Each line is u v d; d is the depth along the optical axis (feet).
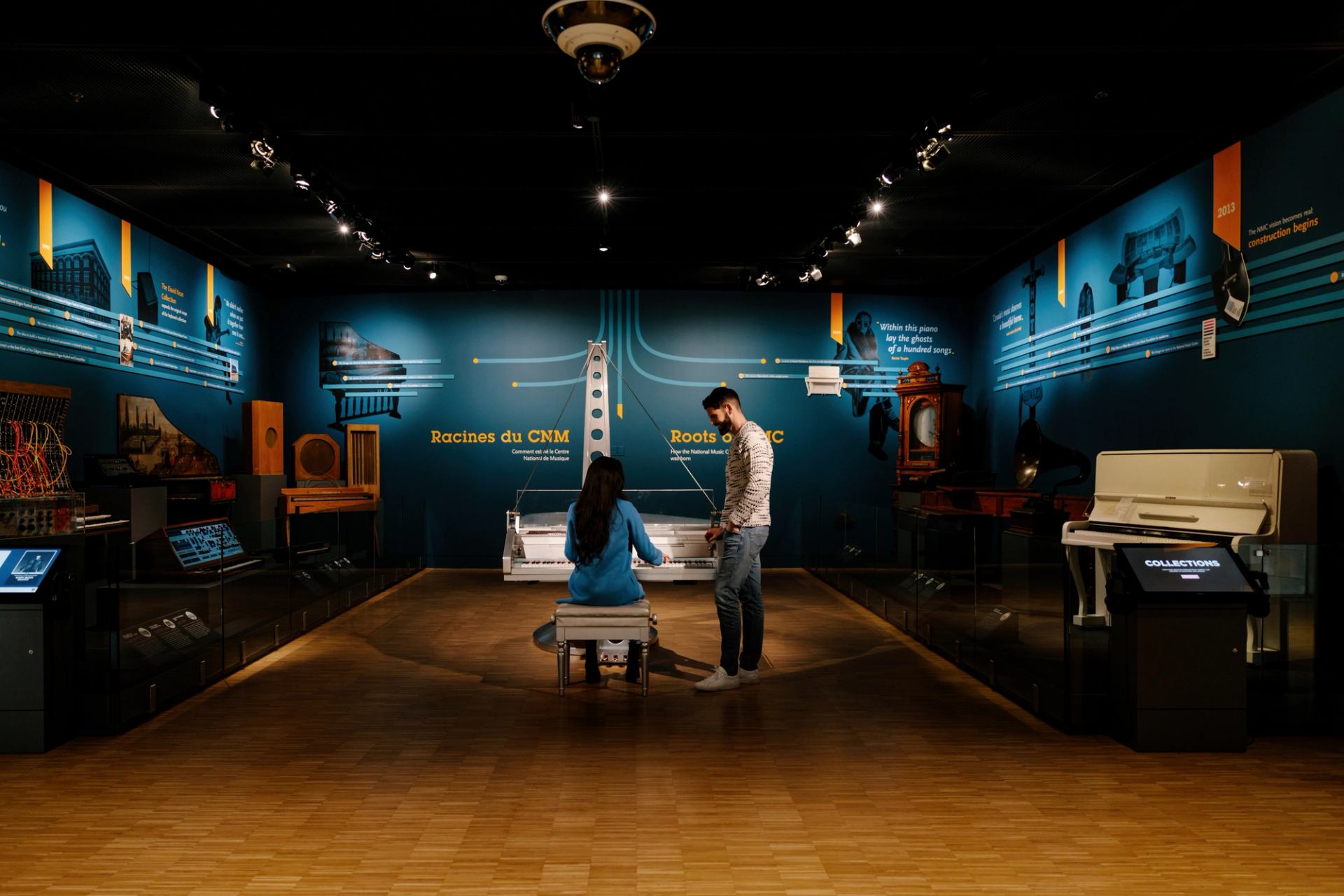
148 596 13.60
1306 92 15.56
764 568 31.65
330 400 31.78
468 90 16.12
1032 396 27.32
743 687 14.89
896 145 18.93
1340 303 14.70
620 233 25.93
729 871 8.05
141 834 8.87
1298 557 12.44
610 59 11.66
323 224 24.39
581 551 13.97
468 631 19.86
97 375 21.25
